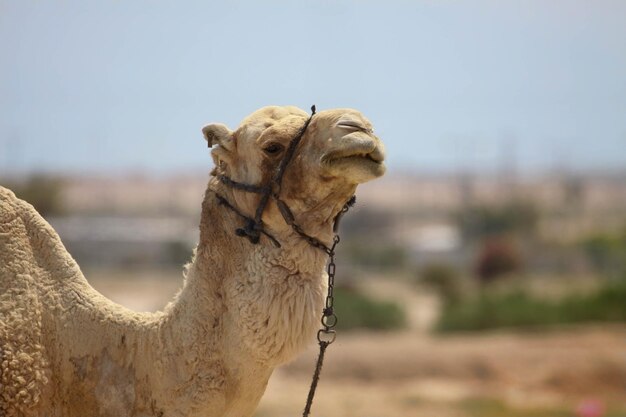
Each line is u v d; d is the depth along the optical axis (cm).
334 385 8338
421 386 8300
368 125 1806
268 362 1848
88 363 1923
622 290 12638
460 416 7069
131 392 1902
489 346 9012
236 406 1881
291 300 1833
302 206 1847
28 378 1880
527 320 12100
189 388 1869
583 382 8300
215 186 1950
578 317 12256
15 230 1972
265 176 1873
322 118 1838
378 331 12406
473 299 13275
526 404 7694
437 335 11906
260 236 1870
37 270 1969
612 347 8994
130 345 1923
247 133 1911
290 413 7038
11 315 1902
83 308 1955
